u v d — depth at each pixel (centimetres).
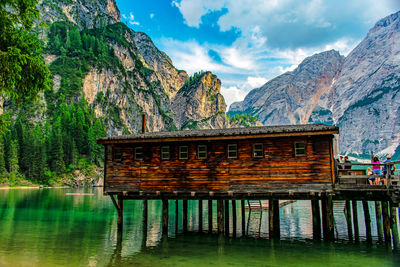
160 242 2283
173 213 4162
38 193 8506
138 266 1656
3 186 11156
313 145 2198
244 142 2330
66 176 13788
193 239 2400
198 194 2386
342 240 2383
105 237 2445
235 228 2812
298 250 2047
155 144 2497
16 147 12912
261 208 4266
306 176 2178
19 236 2445
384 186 2045
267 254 1941
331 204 2138
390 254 1941
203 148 2406
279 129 2244
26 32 1747
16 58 1566
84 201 5881
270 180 2238
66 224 3080
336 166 2177
